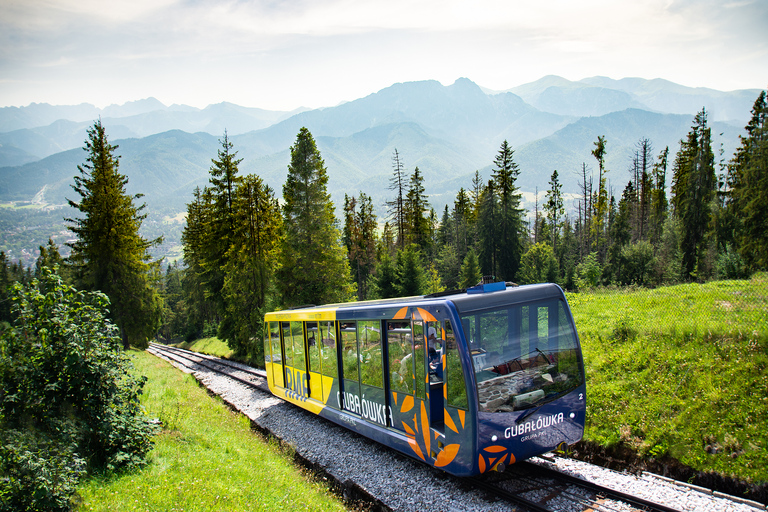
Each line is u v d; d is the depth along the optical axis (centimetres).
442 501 830
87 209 4300
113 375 874
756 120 3872
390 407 1007
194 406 1625
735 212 4059
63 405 827
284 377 1625
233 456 1060
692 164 4812
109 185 4350
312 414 1544
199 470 891
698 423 904
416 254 4431
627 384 1116
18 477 651
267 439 1379
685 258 4534
